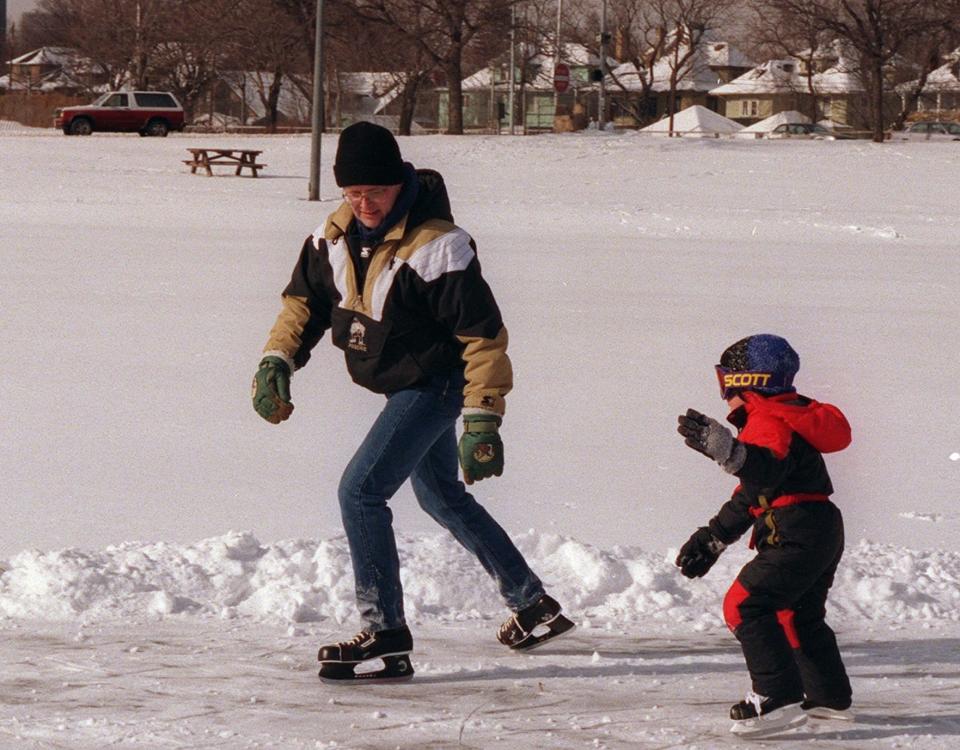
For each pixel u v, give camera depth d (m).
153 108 82.19
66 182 49.53
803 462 6.14
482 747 6.04
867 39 79.56
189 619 7.79
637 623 8.02
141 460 11.90
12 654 7.14
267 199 45.44
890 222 41.97
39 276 24.95
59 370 16.16
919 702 6.77
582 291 24.95
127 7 109.75
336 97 104.69
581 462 12.19
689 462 12.27
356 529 6.93
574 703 6.67
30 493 10.70
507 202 45.56
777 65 138.62
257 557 8.65
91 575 8.02
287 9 85.88
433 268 6.70
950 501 11.05
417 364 6.89
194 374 16.11
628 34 143.00
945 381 16.73
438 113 131.62
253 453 12.27
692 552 6.55
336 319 7.02
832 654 6.37
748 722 6.17
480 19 81.31
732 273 28.58
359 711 6.48
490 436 6.68
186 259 28.64
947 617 8.19
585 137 73.75
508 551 7.38
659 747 6.10
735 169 60.78
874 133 79.75
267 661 7.17
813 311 23.00
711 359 17.97
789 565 6.15
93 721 6.23
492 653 7.45
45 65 155.25
